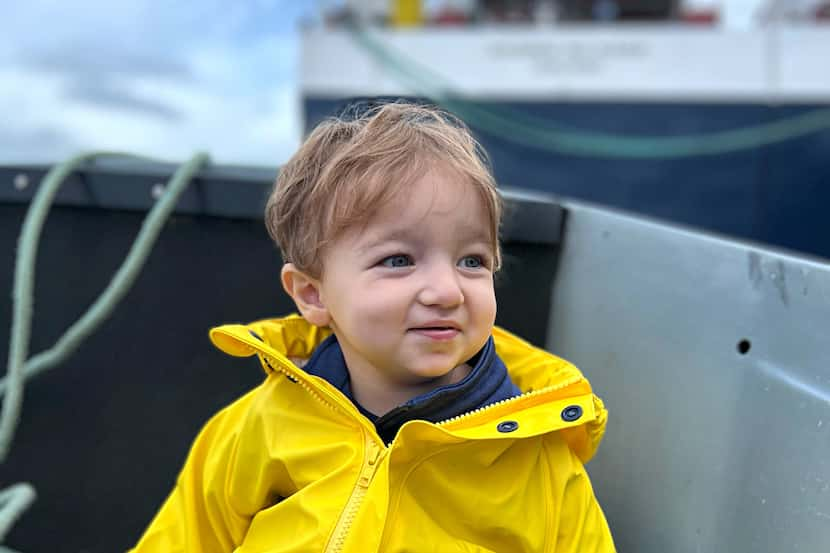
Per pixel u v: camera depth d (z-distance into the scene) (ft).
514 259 3.75
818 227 12.57
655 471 2.98
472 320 2.41
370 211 2.39
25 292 3.50
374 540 2.34
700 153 12.67
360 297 2.40
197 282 3.91
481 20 14.03
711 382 2.84
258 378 3.89
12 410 3.43
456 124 2.73
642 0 13.75
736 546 2.58
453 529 2.47
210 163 3.92
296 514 2.51
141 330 3.95
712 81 12.73
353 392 2.69
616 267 3.40
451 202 2.39
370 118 2.65
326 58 13.28
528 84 13.00
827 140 12.50
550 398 2.48
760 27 12.64
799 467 2.42
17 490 3.16
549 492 2.52
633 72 12.86
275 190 2.84
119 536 3.94
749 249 2.80
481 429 2.39
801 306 2.56
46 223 3.97
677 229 3.18
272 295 3.86
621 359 3.29
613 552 2.55
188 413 3.92
